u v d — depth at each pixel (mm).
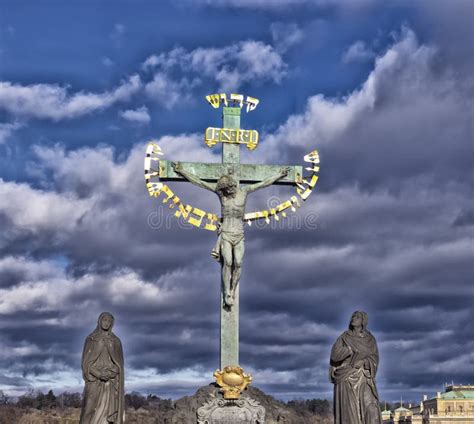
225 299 34250
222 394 33188
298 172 35781
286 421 33562
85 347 31531
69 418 51719
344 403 31391
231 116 35906
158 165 35156
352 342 31703
